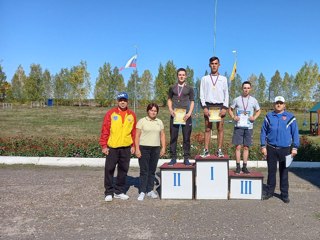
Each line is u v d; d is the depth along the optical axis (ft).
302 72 180.65
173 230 18.57
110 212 21.45
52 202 23.36
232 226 19.15
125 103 24.31
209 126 25.45
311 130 79.71
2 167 34.78
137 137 24.52
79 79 203.82
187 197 24.35
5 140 41.96
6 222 19.66
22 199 23.95
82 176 31.22
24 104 237.25
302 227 19.02
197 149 39.68
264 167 35.83
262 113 164.35
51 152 38.81
